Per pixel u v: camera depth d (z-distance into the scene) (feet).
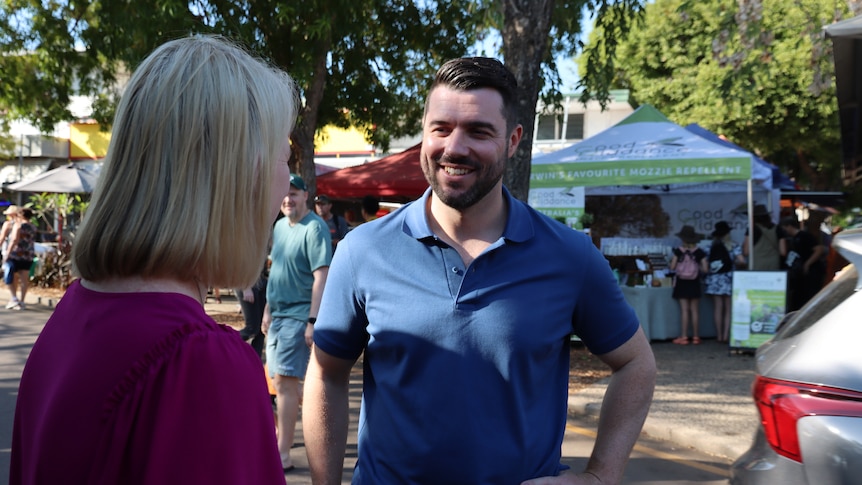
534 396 6.03
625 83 82.48
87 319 3.39
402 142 88.94
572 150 33.83
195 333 3.24
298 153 35.47
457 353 5.87
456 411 5.82
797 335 8.09
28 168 90.84
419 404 5.91
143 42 31.65
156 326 3.25
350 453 16.96
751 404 21.89
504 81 6.07
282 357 15.55
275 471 3.37
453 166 5.97
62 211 50.90
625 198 39.96
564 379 6.43
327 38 34.32
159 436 3.03
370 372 6.44
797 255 36.04
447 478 5.83
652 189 39.68
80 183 49.83
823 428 7.09
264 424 3.33
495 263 6.05
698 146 32.09
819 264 35.63
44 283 49.42
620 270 36.37
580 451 18.03
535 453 5.99
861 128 22.74
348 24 34.53
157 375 3.12
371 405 6.34
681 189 39.47
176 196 3.39
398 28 41.16
